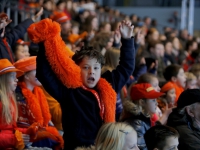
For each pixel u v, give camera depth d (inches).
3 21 420.2
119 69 340.8
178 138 374.6
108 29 792.3
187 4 1616.6
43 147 344.5
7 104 348.5
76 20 958.4
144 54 705.6
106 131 290.2
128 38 342.6
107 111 322.0
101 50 558.9
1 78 351.6
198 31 1680.6
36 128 346.6
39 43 315.0
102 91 324.5
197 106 388.8
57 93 317.1
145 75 458.6
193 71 628.7
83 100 317.7
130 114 386.0
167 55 830.5
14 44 491.2
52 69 313.7
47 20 312.5
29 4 798.5
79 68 318.7
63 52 313.4
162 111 488.1
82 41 601.9
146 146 363.9
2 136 340.8
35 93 386.6
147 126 383.9
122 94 481.4
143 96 409.4
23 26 465.7
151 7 1747.0
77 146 314.0
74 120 316.2
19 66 383.9
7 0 605.9
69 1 944.3
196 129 390.3
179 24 1705.2
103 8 1285.7
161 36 981.2
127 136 289.3
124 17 1259.8
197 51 920.3
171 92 506.9
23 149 344.5
